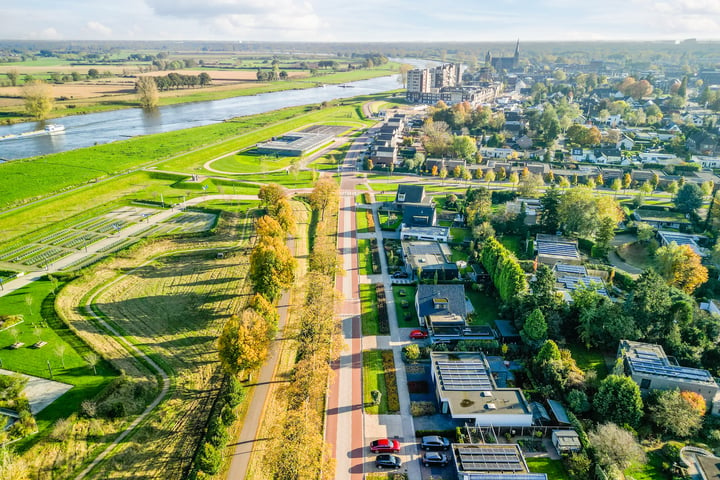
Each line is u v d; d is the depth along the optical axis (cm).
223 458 6862
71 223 15162
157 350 9169
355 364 9075
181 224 15200
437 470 6875
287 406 7644
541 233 14750
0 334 9438
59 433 7038
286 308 10700
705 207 16950
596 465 6694
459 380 8269
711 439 7344
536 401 8094
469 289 11888
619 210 15388
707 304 10781
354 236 14788
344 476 6719
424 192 17738
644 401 7925
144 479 6550
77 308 10494
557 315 9588
